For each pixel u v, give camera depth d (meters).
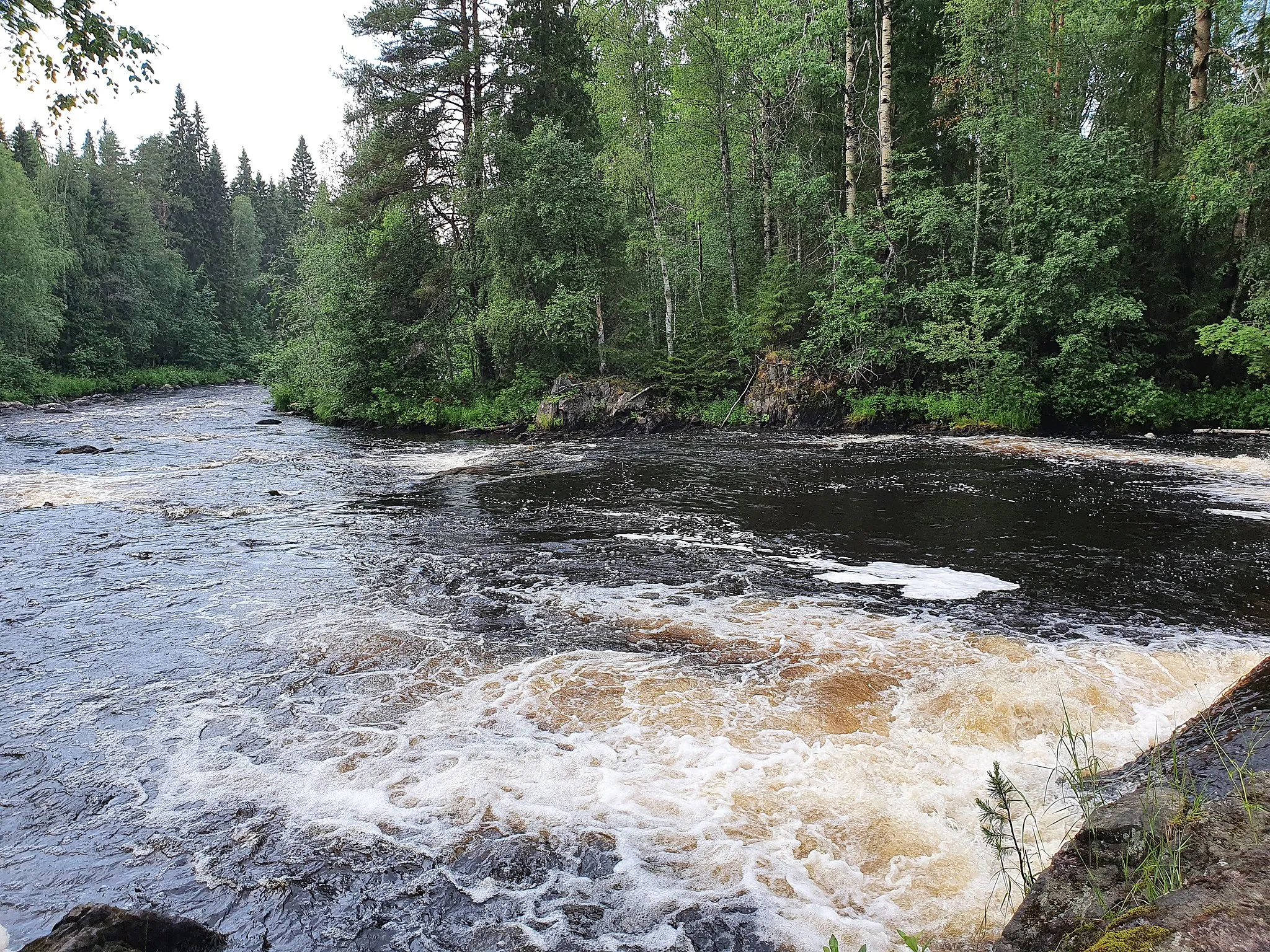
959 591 7.65
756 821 3.96
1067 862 2.93
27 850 3.83
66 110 6.34
